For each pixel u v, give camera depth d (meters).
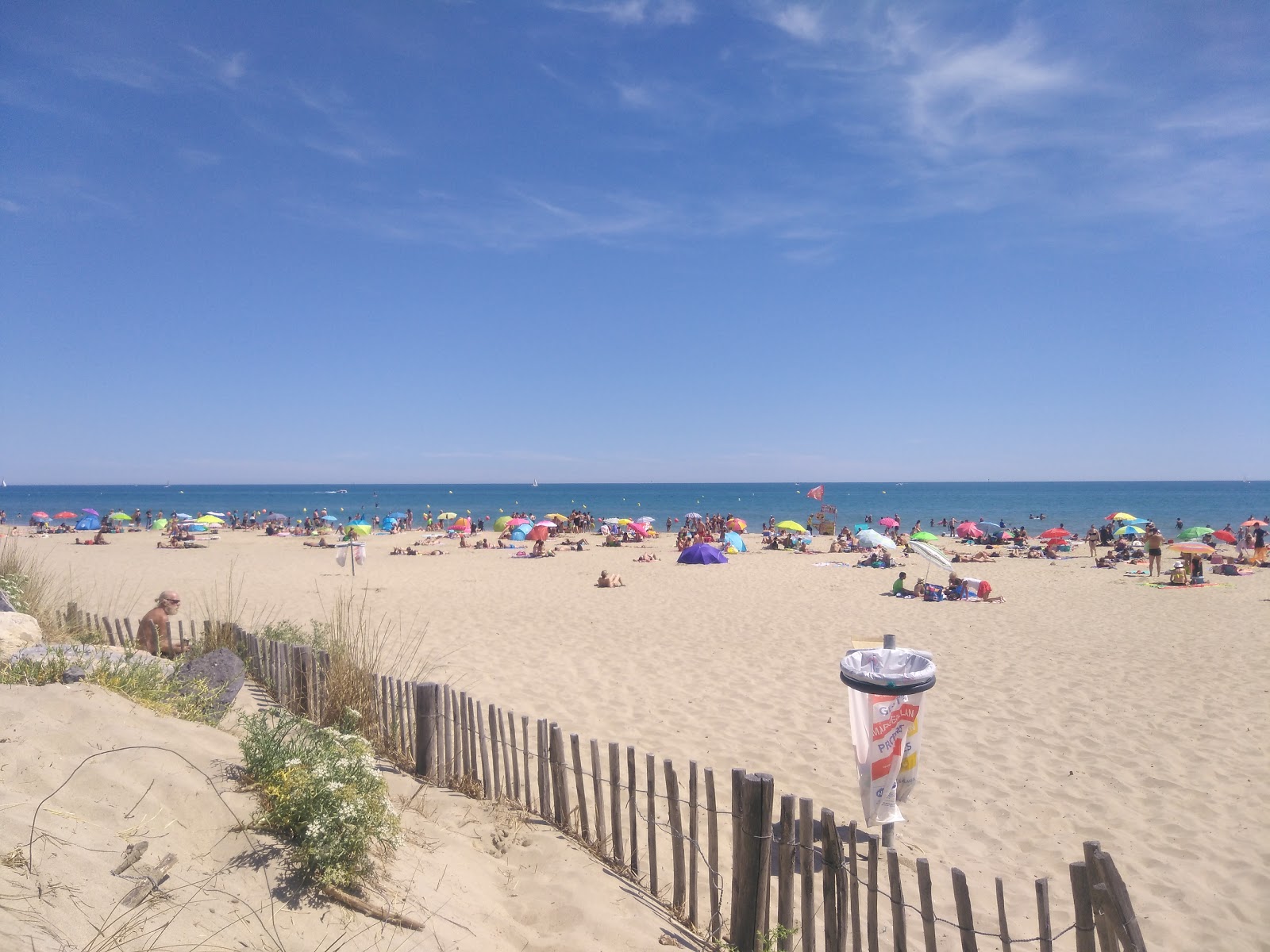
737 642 12.34
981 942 4.37
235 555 28.92
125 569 23.36
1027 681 9.98
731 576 22.36
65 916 2.47
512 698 8.81
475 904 3.74
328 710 6.12
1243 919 4.63
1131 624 14.02
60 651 4.65
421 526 55.09
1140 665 10.79
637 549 32.38
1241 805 6.18
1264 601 16.20
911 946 4.33
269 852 3.30
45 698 3.86
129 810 3.19
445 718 5.60
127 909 2.67
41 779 3.15
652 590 19.05
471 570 23.89
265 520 51.19
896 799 4.71
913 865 5.22
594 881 4.20
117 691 4.36
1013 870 5.22
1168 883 5.04
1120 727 8.10
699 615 15.11
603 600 17.30
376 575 22.33
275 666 6.87
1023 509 78.12
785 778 6.64
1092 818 6.00
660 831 5.14
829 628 13.65
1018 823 5.91
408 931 3.24
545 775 5.02
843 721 8.16
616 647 11.86
